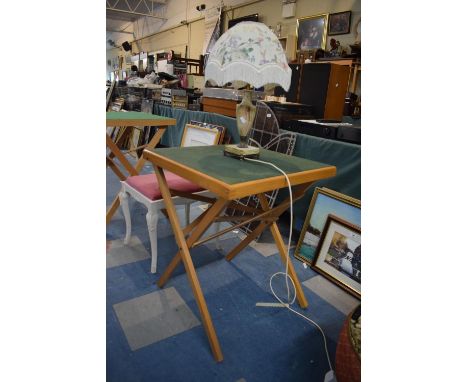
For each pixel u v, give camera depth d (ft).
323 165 4.59
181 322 4.73
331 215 6.22
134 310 4.90
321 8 15.43
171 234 7.32
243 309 5.10
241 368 4.05
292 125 7.75
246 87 4.52
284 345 4.45
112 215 7.55
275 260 6.55
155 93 14.43
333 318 5.02
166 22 29.27
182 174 4.01
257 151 4.77
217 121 10.09
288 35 16.57
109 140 7.18
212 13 22.15
